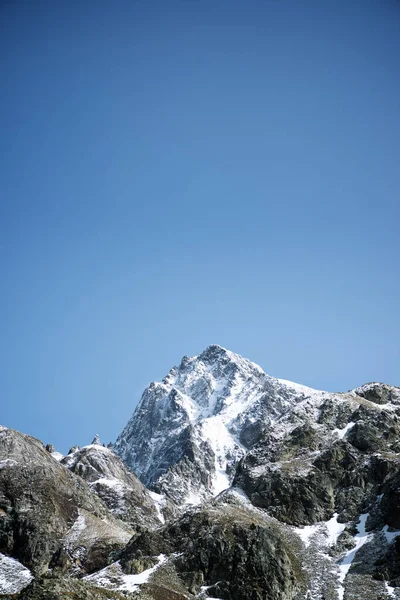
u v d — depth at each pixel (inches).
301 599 6604.3
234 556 6988.2
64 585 5319.9
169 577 6815.9
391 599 6358.3
